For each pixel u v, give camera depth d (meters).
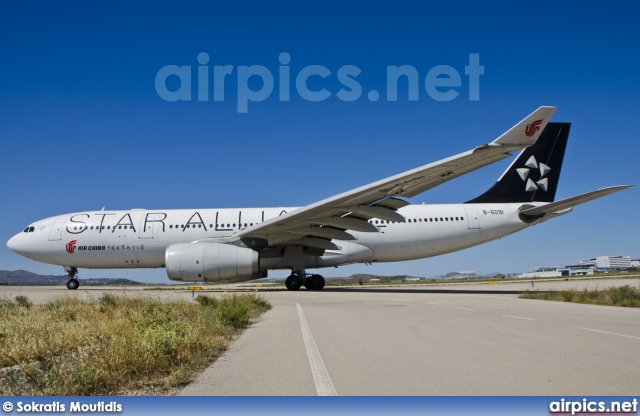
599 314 14.02
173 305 16.30
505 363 7.05
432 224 28.11
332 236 25.72
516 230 28.52
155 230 28.66
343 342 9.20
